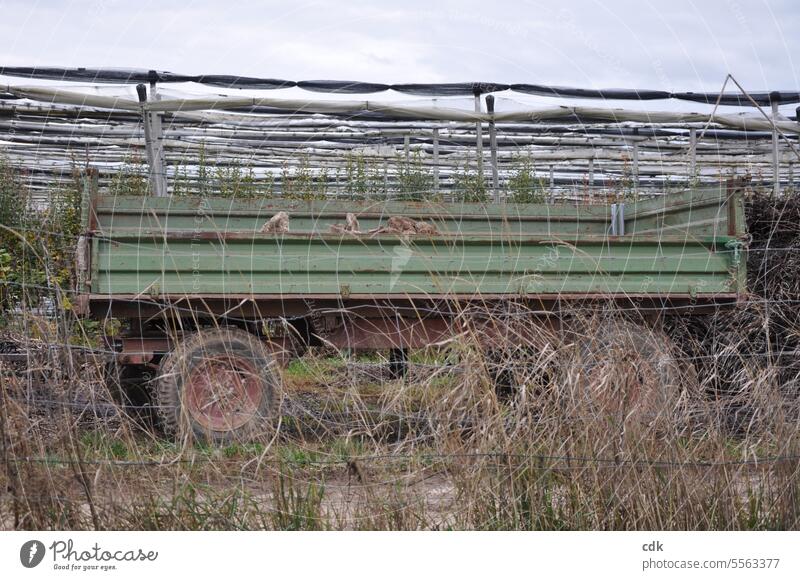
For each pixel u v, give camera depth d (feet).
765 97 48.57
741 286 29.27
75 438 15.80
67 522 15.57
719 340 26.37
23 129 54.08
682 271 28.94
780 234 32.07
